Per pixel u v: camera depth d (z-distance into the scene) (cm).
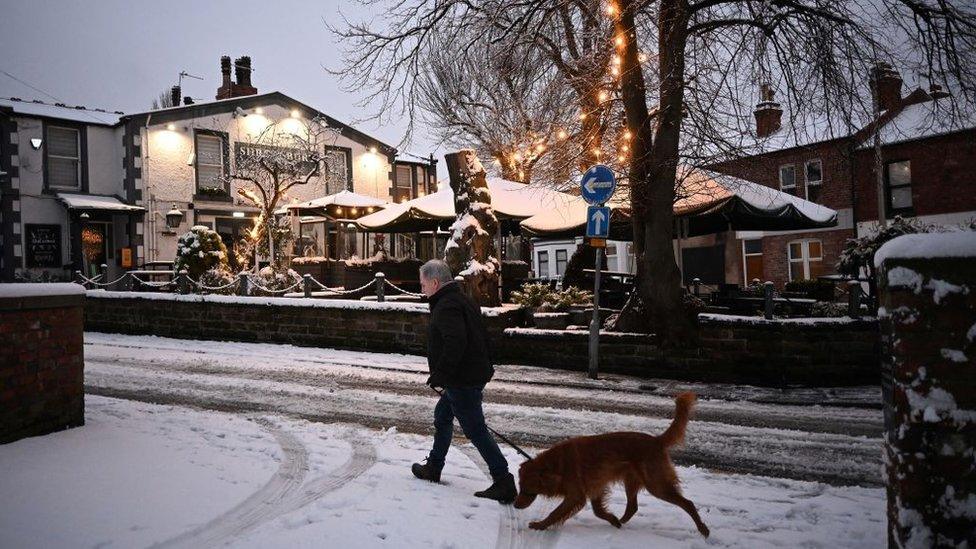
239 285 1588
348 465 529
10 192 2269
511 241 2498
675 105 1066
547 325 1162
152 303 1591
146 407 732
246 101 2689
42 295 566
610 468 387
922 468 265
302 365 1104
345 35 1373
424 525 393
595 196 1012
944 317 263
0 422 530
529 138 1912
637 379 1011
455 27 1317
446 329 448
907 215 2277
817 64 1020
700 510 439
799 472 544
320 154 2808
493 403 815
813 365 945
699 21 1109
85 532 366
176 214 2395
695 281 1758
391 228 1977
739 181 1245
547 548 366
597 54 1246
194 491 444
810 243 2483
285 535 370
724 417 743
